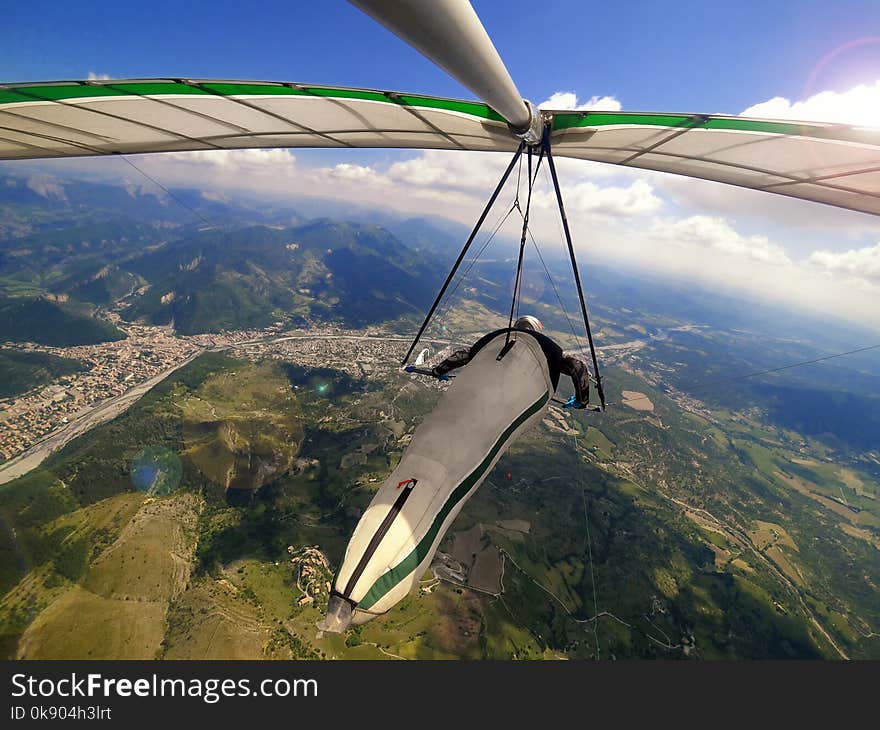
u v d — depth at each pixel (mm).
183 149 7375
